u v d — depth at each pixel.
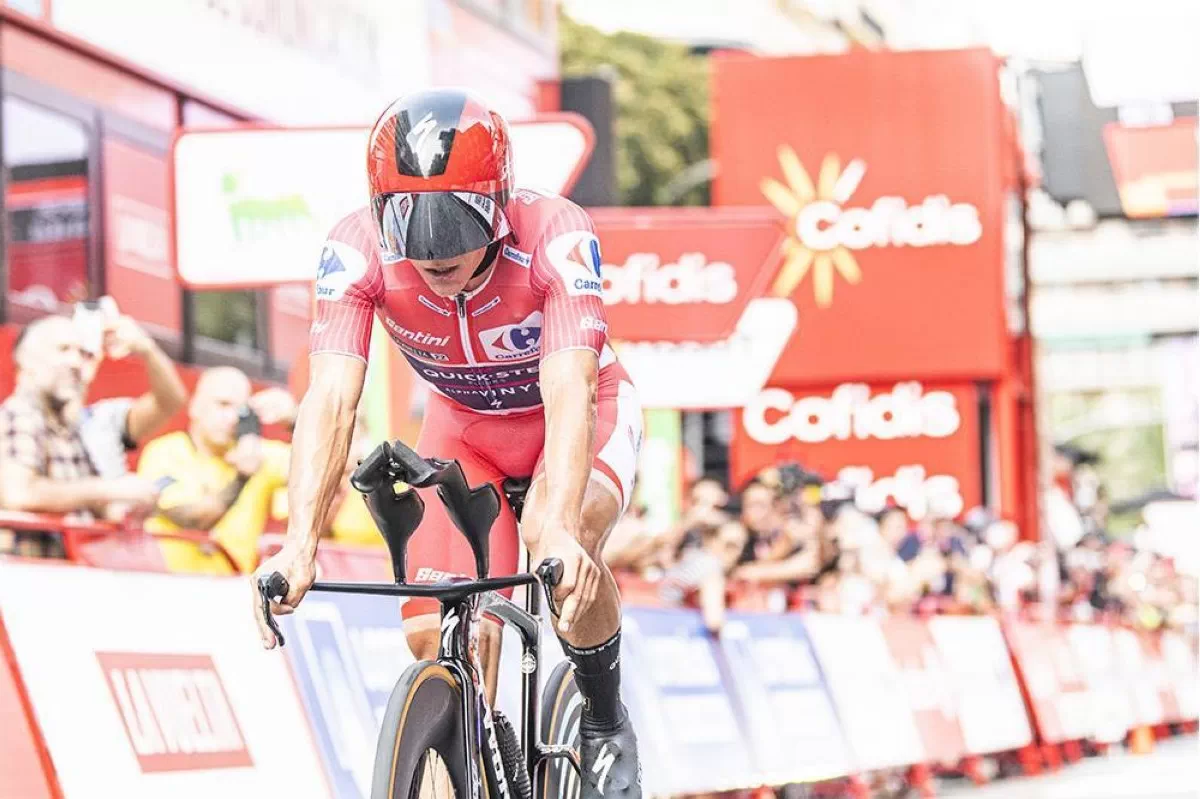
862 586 26.33
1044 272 134.75
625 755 9.33
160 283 23.83
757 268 24.09
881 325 38.81
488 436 9.78
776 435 39.00
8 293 20.30
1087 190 42.56
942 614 30.27
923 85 39.00
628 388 9.66
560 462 8.15
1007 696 30.81
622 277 24.14
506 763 8.72
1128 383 141.12
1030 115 42.75
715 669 20.02
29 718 10.19
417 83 31.75
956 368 38.53
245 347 25.98
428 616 9.04
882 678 25.09
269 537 14.49
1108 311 136.88
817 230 39.09
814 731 22.28
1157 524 64.19
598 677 9.22
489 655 9.01
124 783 10.73
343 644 13.70
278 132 17.94
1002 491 39.22
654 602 20.14
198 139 17.94
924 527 31.23
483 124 8.17
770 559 23.05
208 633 12.07
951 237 38.72
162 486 15.61
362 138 17.94
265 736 12.26
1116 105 42.38
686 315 24.09
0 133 20.33
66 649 10.69
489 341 9.09
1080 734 35.28
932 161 38.84
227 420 16.44
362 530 19.50
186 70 24.52
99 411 16.25
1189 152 41.97
